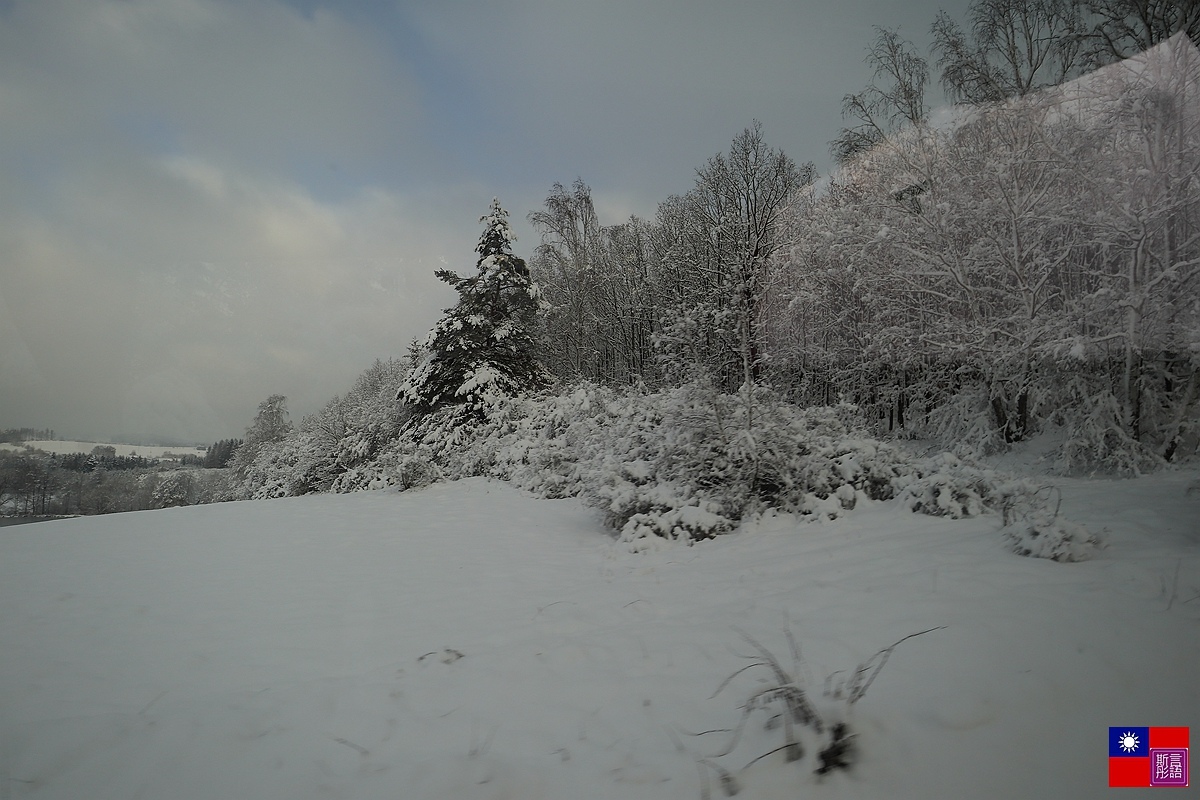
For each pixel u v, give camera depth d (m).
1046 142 10.84
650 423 9.79
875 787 2.07
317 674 3.63
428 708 2.99
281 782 2.38
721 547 6.52
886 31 13.17
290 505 11.78
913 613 3.50
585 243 30.08
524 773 2.33
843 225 13.98
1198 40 8.81
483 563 6.72
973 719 2.36
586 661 3.47
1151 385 10.81
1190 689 2.46
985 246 11.92
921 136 12.97
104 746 2.69
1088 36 10.16
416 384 19.16
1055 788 1.99
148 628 4.54
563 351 29.70
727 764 2.28
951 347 12.17
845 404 9.59
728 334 9.02
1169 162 9.29
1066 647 2.85
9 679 3.59
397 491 13.88
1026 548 4.49
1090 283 11.02
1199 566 3.75
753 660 3.19
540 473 12.41
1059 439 11.39
